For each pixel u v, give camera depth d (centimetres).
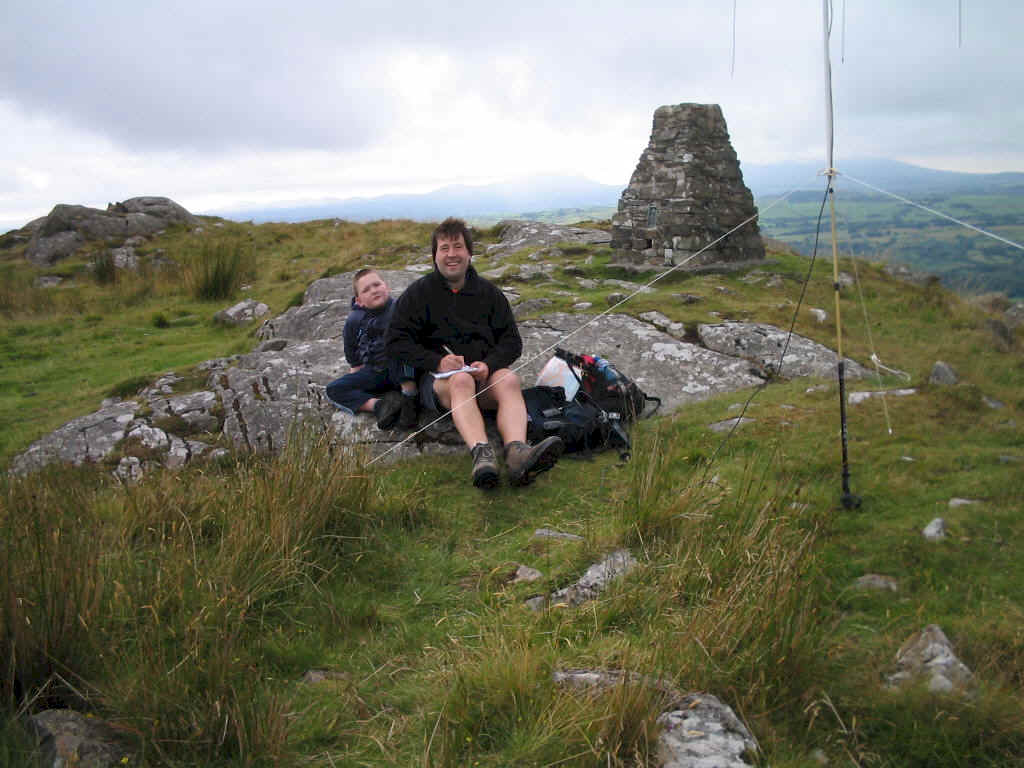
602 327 845
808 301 972
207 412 659
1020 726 244
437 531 432
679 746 241
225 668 272
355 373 604
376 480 485
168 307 1644
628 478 484
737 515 388
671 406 651
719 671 272
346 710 280
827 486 422
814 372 690
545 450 455
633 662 287
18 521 346
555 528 427
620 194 1278
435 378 515
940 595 315
